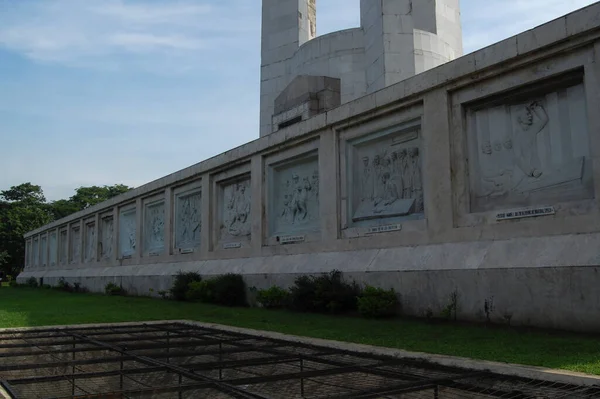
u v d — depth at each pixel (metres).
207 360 8.41
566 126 11.59
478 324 11.28
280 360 6.73
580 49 11.04
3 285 51.78
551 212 11.27
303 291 15.09
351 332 10.77
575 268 10.04
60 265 41.62
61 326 12.24
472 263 11.90
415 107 14.51
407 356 7.38
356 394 4.96
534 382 5.86
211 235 23.50
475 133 13.27
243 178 22.20
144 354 7.06
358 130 16.30
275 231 19.86
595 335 9.40
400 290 13.39
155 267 26.88
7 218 62.56
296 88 25.14
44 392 7.07
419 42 23.25
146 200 29.64
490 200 12.77
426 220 13.77
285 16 29.59
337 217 16.50
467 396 5.58
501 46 12.22
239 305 18.84
